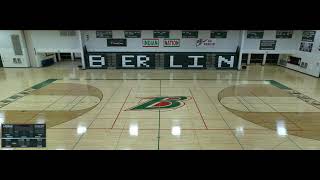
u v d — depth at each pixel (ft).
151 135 15.62
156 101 22.76
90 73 35.76
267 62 44.83
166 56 38.63
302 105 21.97
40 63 40.37
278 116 19.17
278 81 31.40
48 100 23.04
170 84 29.35
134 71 37.37
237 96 24.58
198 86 28.53
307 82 31.04
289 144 14.57
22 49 38.73
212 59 38.75
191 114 19.47
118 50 39.11
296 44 37.86
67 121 17.94
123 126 17.06
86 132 16.06
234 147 14.14
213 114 19.51
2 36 38.24
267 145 14.39
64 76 33.71
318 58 33.45
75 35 37.63
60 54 46.88
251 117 18.93
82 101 22.76
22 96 24.38
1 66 39.99
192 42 38.55
